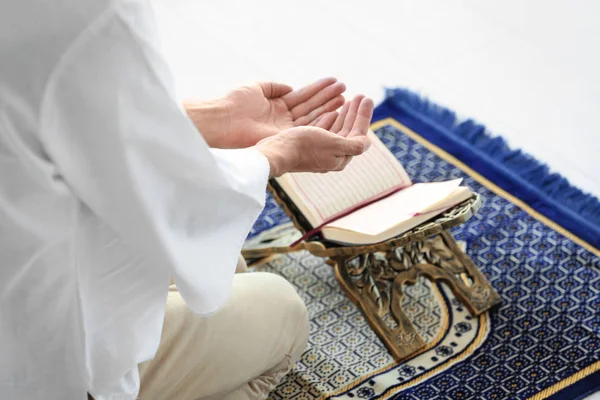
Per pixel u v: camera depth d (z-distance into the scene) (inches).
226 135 69.8
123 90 46.1
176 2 158.1
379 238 83.5
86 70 45.1
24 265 50.2
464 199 85.6
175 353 66.8
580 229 105.4
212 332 67.8
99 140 47.0
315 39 147.9
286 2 158.1
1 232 48.9
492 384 85.6
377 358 88.7
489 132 123.6
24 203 48.2
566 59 140.0
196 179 50.9
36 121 45.6
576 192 111.7
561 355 88.5
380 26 150.9
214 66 141.1
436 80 136.3
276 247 93.4
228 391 71.1
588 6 153.3
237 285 71.5
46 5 43.1
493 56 141.6
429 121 126.4
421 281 97.8
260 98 71.7
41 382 55.1
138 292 54.6
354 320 93.4
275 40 147.7
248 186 54.2
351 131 69.4
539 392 84.6
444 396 84.4
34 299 51.6
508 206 109.6
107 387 57.0
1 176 47.1
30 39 43.8
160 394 67.3
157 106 47.3
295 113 74.1
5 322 52.2
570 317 92.7
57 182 48.3
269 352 71.3
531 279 98.0
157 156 48.9
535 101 130.6
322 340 90.9
